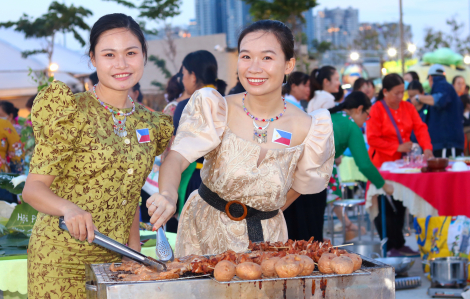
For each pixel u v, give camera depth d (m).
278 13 19.95
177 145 1.91
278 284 1.34
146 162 1.90
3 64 12.13
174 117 3.59
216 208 2.01
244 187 1.93
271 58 1.89
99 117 1.83
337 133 4.12
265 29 1.89
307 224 3.58
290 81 5.02
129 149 1.86
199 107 1.97
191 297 1.30
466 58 14.90
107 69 1.82
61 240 1.82
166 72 19.22
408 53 22.36
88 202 1.81
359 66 15.81
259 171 1.92
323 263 1.46
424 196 4.44
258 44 1.88
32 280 1.86
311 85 5.37
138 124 1.94
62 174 1.79
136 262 1.54
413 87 7.56
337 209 6.64
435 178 4.41
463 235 4.33
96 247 1.84
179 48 19.55
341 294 1.38
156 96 19.08
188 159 1.90
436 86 6.80
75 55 14.42
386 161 5.29
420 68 13.38
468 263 4.14
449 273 3.97
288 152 1.97
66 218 1.57
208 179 2.01
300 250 1.64
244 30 1.93
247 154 1.93
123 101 1.92
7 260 2.36
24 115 12.06
